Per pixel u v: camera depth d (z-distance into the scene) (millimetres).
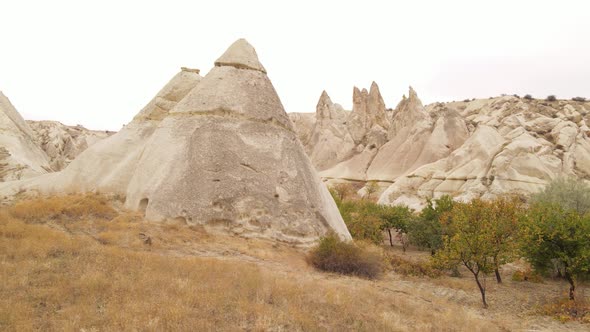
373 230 24297
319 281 11219
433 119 66688
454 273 17250
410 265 17469
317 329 7402
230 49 20047
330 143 80125
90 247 11008
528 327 10484
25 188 19359
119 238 12938
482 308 12344
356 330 7656
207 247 13500
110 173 18672
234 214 15094
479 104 91188
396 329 7984
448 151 59812
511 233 13539
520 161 40031
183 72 22438
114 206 16812
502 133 51406
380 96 83188
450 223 20219
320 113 88062
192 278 9320
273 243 14906
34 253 9859
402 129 68438
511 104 70062
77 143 61250
